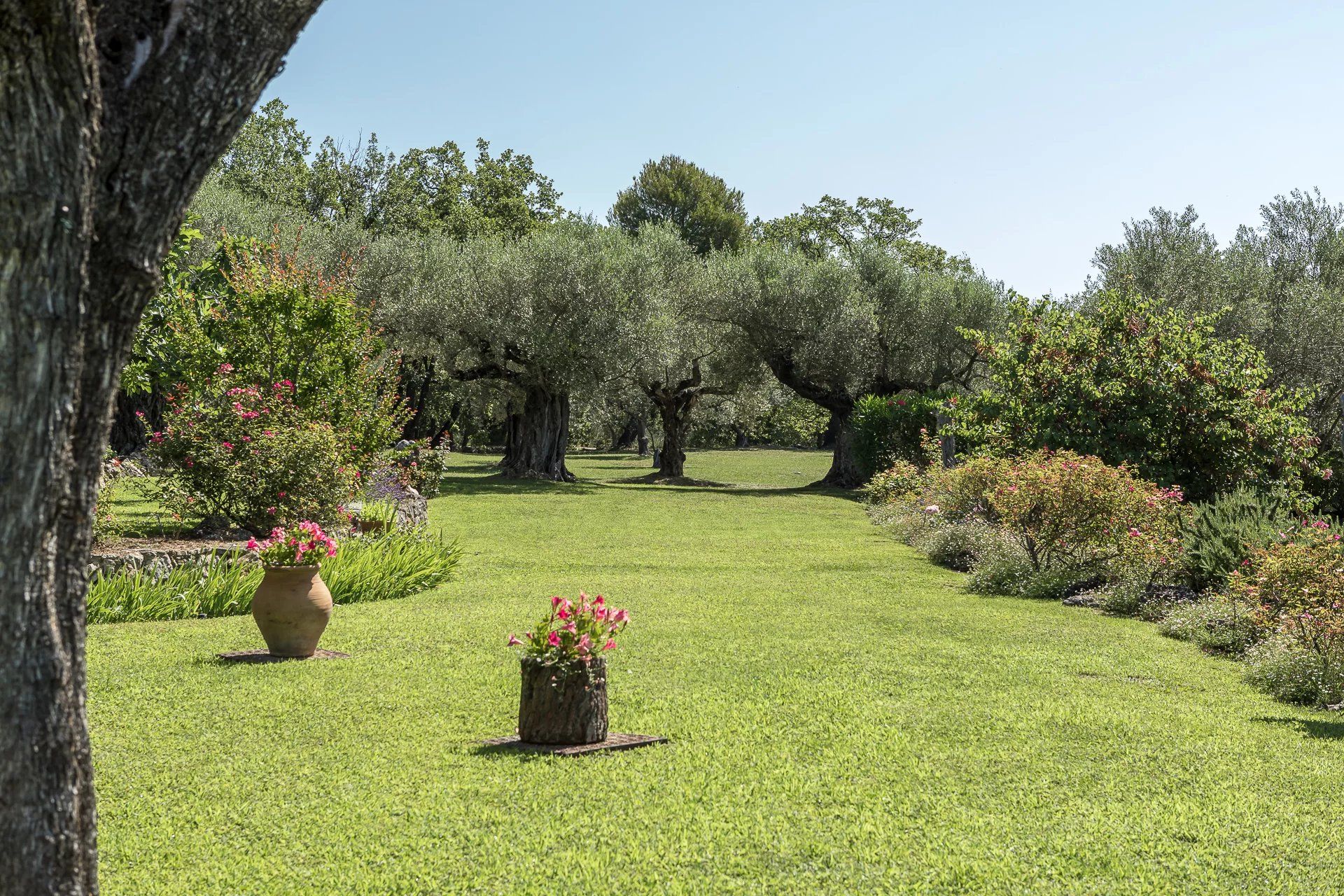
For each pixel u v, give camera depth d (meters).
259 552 8.62
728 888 4.26
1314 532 9.20
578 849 4.65
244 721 6.64
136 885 4.22
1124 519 13.52
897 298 35.59
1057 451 15.44
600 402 35.16
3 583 2.53
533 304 33.38
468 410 54.91
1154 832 4.95
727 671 8.38
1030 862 4.58
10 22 2.28
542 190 51.28
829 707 7.23
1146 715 7.15
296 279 17.12
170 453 13.18
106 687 7.46
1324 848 4.77
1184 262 28.28
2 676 2.54
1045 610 12.11
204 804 5.16
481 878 4.33
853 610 11.62
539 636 6.31
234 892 4.17
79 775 2.68
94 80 2.45
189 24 2.59
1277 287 28.48
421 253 33.19
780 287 35.12
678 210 58.16
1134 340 18.39
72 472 2.61
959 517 18.48
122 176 2.55
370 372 18.12
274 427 13.49
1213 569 12.05
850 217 60.00
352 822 4.93
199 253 26.31
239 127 2.74
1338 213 29.91
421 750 6.07
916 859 4.59
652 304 33.94
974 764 5.97
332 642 9.37
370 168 43.22
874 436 31.59
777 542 19.28
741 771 5.77
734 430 77.12
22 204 2.41
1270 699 7.87
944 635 10.20
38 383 2.49
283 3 2.71
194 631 9.66
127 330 2.66
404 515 17.89
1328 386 26.44
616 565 15.61
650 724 6.72
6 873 2.56
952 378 35.94
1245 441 17.45
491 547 17.66
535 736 6.24
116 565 10.76
